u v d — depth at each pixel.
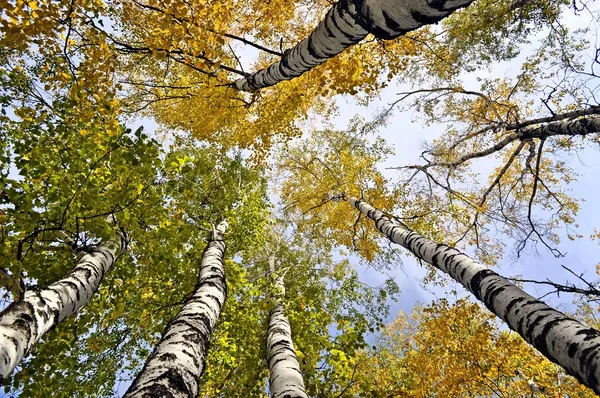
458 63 8.88
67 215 3.58
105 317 5.64
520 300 2.67
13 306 2.48
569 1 6.96
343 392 4.60
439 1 1.56
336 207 11.15
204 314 3.00
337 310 9.34
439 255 4.36
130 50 4.48
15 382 3.17
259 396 5.26
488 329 7.28
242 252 9.45
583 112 6.09
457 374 7.23
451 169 9.65
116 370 6.34
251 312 5.96
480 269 3.47
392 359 11.55
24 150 3.07
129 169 3.46
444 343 7.76
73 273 3.28
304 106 7.63
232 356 5.61
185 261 5.83
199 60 4.41
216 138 8.65
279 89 6.69
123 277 4.20
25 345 2.30
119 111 6.59
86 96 3.77
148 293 5.62
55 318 2.81
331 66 4.59
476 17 8.16
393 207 9.69
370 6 1.89
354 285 9.84
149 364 2.21
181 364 2.20
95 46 4.19
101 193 3.66
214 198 8.80
